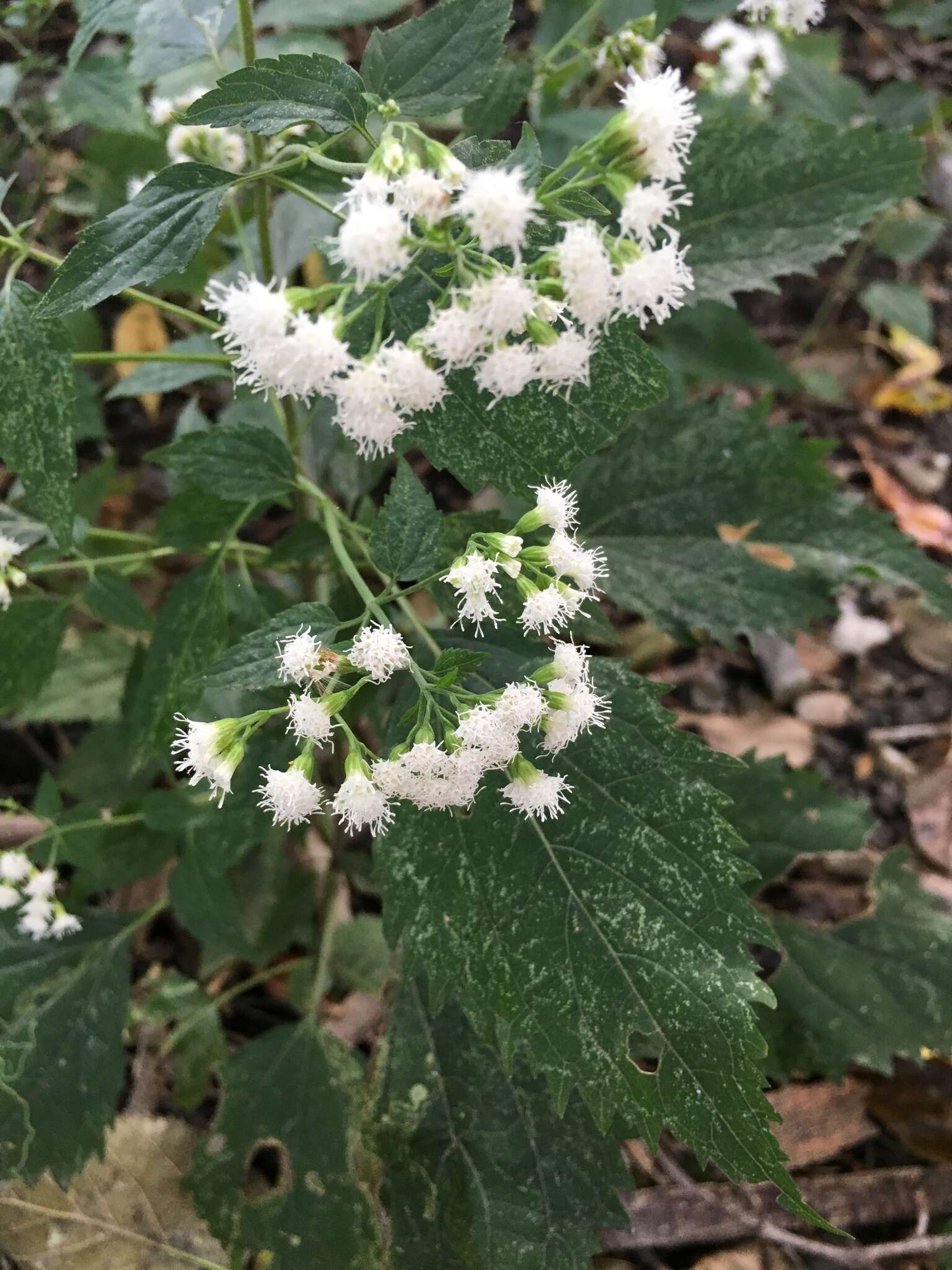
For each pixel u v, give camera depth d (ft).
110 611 0.75
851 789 1.06
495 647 0.62
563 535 0.53
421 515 0.53
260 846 0.91
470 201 0.42
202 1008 0.83
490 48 0.50
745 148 0.75
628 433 0.84
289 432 0.69
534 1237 0.67
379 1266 0.69
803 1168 0.81
